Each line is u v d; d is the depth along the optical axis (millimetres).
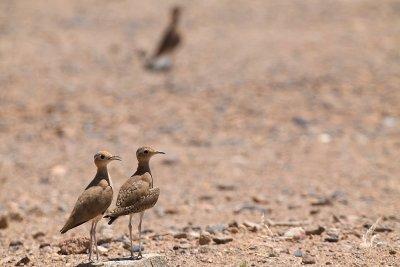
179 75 22344
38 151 16469
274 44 25547
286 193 13430
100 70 22969
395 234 10219
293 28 28031
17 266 8977
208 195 13195
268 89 20625
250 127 18203
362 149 16609
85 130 17938
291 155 16188
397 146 16797
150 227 10992
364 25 27844
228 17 30250
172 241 9938
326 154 16234
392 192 13508
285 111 19141
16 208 12453
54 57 24219
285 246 9547
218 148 16766
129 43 26234
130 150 16500
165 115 18953
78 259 9062
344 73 21766
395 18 28766
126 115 18922
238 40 26406
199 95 20328
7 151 16453
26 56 24172
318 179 14438
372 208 12242
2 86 20875
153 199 8086
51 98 20031
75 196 13414
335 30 27281
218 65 23156
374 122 18406
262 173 14898
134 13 31031
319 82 21047
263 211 12008
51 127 18078
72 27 28609
